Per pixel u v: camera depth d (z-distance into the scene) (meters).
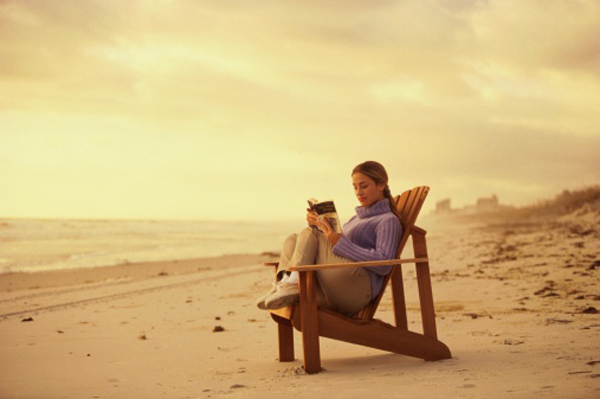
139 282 12.02
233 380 3.21
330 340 4.70
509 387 2.49
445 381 2.75
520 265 10.66
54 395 3.02
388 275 3.62
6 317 7.22
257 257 19.67
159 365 3.84
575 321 4.65
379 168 3.78
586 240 15.87
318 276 3.45
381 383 2.82
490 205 70.94
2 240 32.03
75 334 5.61
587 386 2.39
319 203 3.55
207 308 7.50
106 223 72.19
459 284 8.34
